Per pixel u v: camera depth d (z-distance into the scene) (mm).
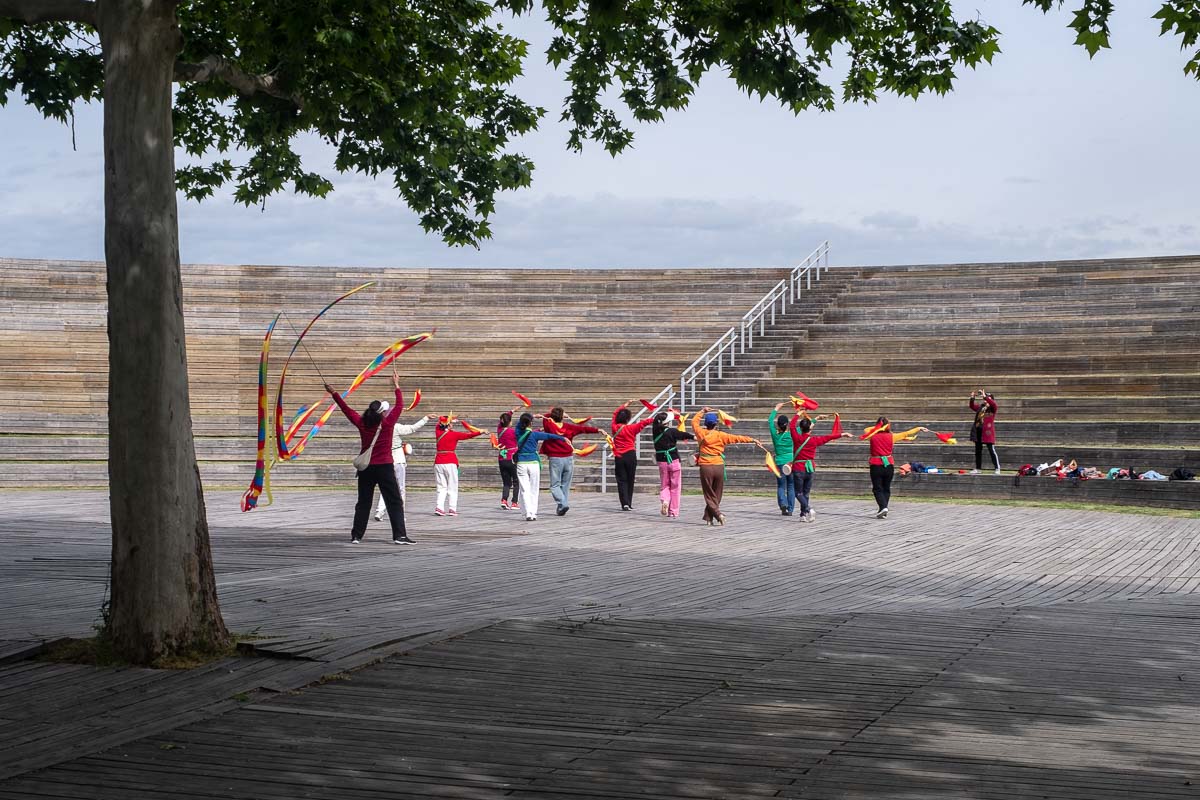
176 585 8578
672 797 5680
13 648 8664
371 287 36969
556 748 6527
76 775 5902
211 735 6684
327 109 12109
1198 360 30031
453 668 8516
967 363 32531
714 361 34562
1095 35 10227
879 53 11766
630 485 23469
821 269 38875
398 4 12195
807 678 8438
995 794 5781
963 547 17109
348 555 15461
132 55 8477
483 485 29469
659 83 12703
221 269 35906
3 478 28969
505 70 13641
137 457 8500
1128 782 5992
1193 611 11711
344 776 5930
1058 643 9914
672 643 9594
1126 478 24219
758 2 10328
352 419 16969
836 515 22297
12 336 33344
